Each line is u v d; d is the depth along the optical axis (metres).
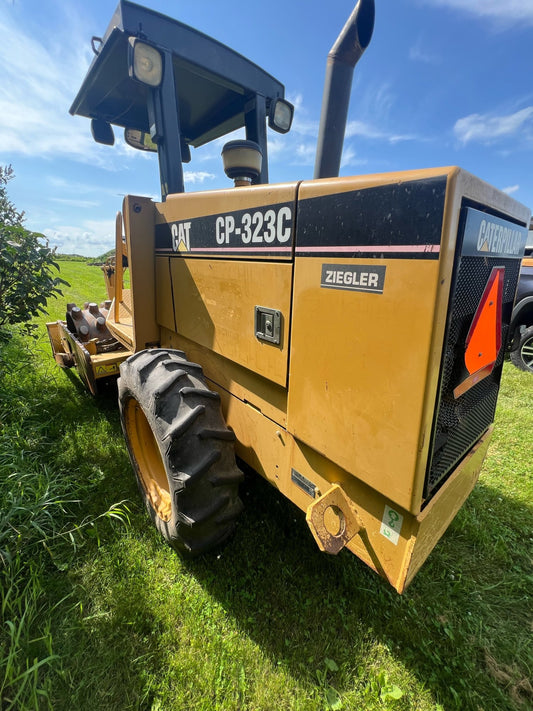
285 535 2.09
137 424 2.23
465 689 1.44
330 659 1.51
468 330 1.15
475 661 1.56
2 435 2.57
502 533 2.23
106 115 3.37
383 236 0.98
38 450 2.74
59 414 3.31
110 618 1.61
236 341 1.69
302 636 1.60
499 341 1.39
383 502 1.18
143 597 1.71
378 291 1.02
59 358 4.10
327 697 1.39
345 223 1.08
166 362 1.75
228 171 2.07
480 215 1.00
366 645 1.57
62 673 1.37
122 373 2.00
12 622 1.50
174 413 1.58
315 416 1.30
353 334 1.11
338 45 1.60
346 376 1.15
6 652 1.45
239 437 1.87
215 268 1.75
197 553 1.71
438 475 1.22
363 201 1.02
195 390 1.61
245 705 1.36
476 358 1.24
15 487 2.09
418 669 1.51
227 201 1.58
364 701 1.40
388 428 1.06
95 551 1.95
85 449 2.80
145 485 2.12
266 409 1.63
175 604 1.69
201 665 1.47
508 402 4.09
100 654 1.48
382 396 1.06
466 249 0.97
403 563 1.15
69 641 1.52
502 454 3.06
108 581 1.79
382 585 1.84
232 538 2.06
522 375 4.95
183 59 2.19
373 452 1.12
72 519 2.15
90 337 3.55
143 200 2.24
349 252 1.08
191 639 1.56
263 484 2.48
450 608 1.76
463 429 1.41
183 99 2.82
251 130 2.75
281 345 1.41
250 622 1.63
